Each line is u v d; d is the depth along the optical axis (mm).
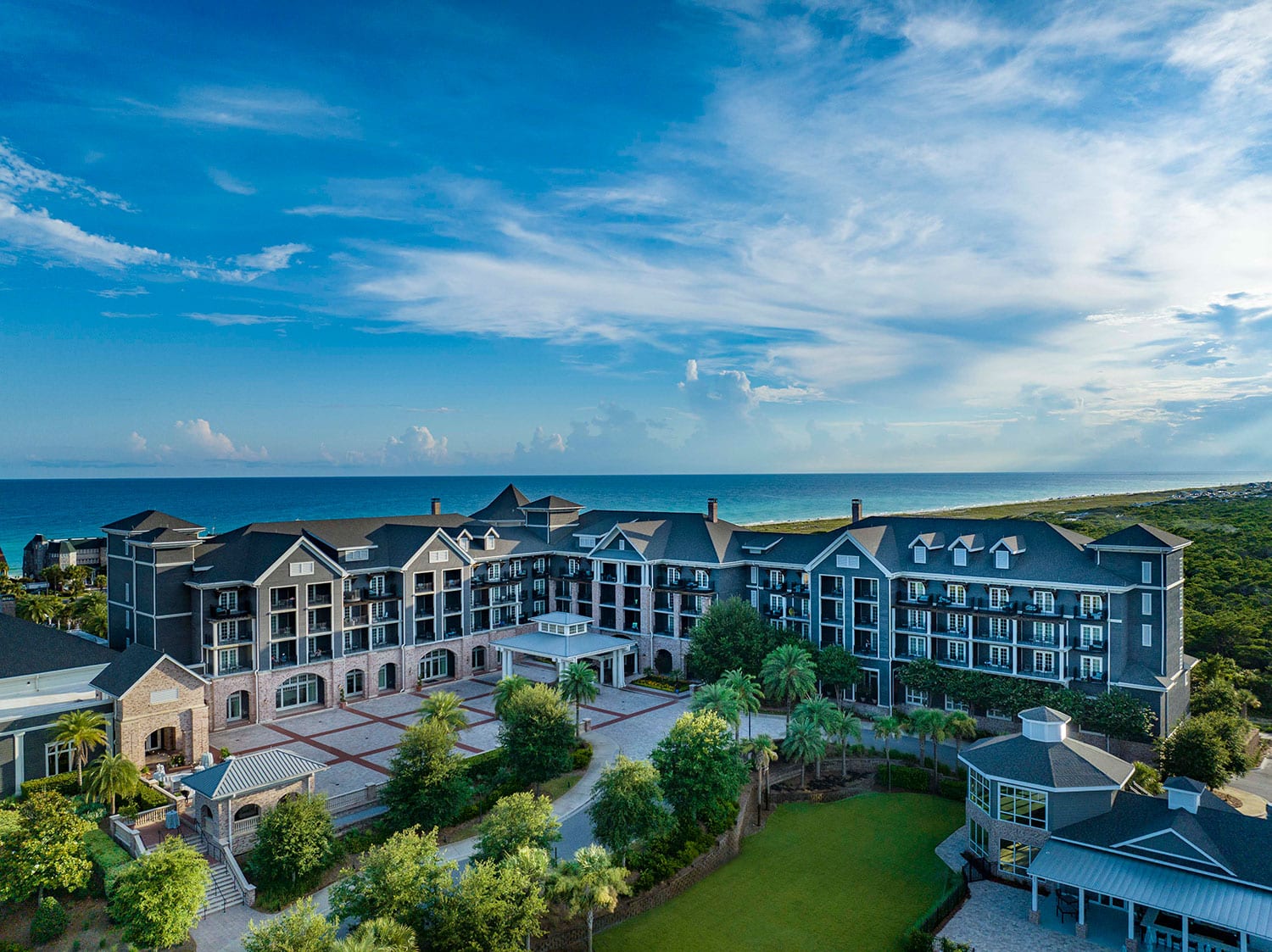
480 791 56406
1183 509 180750
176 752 61688
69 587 130625
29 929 39531
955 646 73188
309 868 42906
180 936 37125
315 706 76562
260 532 77500
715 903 45062
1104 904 43781
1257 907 36688
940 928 41375
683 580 88312
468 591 89062
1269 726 70750
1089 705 62062
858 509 90375
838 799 58938
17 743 53812
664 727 70875
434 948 35656
